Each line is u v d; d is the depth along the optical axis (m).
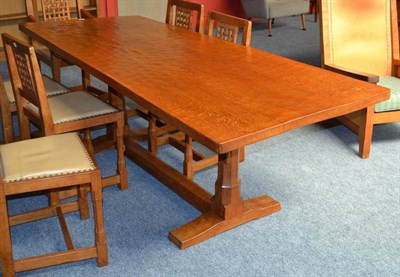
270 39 6.25
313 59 5.39
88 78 3.76
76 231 2.40
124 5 5.94
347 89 2.14
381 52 3.51
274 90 2.12
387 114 3.05
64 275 2.11
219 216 2.40
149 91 2.09
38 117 2.58
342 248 2.29
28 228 2.43
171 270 2.15
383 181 2.87
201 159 2.96
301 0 6.53
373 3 3.45
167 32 3.16
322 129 3.57
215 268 2.16
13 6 5.25
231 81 2.23
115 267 2.16
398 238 2.36
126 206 2.62
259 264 2.19
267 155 3.17
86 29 3.26
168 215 2.54
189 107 1.93
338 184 2.83
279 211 2.56
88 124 2.57
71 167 1.96
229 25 2.97
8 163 1.98
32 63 2.25
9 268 2.01
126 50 2.72
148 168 2.92
